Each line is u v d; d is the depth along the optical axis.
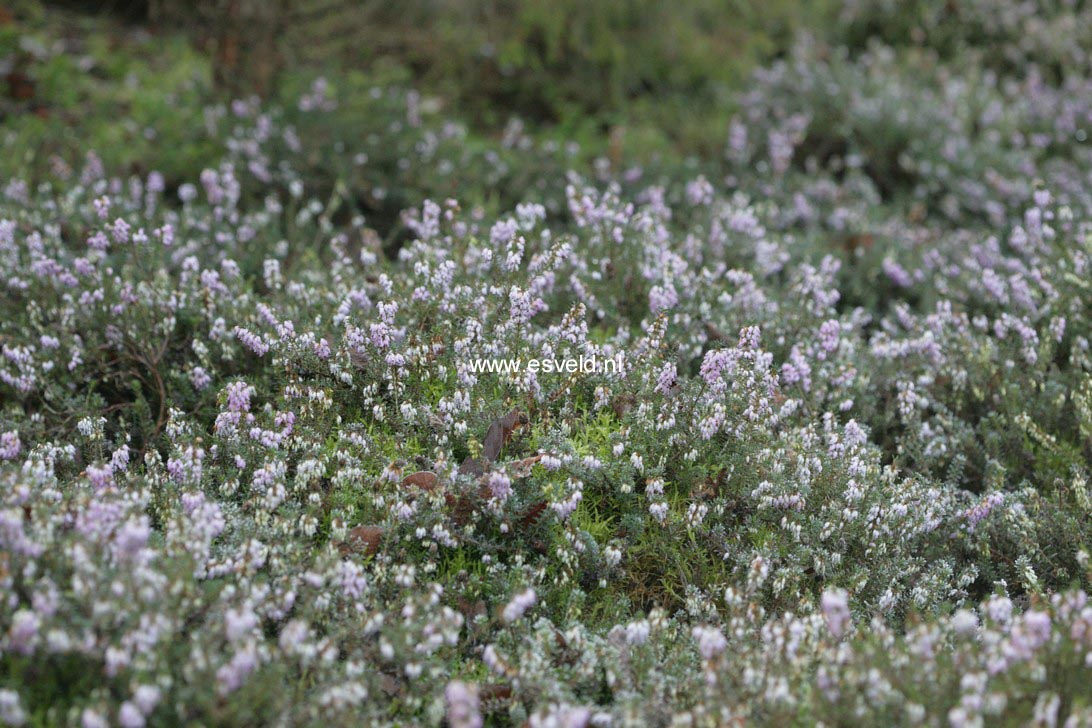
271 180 6.70
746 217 5.83
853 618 3.59
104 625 2.71
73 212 5.75
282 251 5.70
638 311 5.09
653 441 3.87
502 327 4.23
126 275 4.77
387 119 7.20
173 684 2.80
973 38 10.28
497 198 6.90
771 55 9.92
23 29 8.48
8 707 2.53
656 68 9.19
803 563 3.73
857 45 10.46
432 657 3.24
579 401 4.18
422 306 4.38
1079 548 3.82
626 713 2.87
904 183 8.20
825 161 8.44
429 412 3.92
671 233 6.03
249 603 2.88
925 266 6.19
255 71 7.77
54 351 4.60
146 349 4.54
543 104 8.85
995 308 5.51
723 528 3.83
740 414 3.98
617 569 3.71
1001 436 4.63
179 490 3.58
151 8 8.68
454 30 8.91
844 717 2.87
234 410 3.89
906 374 4.87
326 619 3.22
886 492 3.93
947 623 3.33
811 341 4.94
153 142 7.04
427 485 3.64
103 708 2.51
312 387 4.03
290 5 8.05
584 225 5.31
